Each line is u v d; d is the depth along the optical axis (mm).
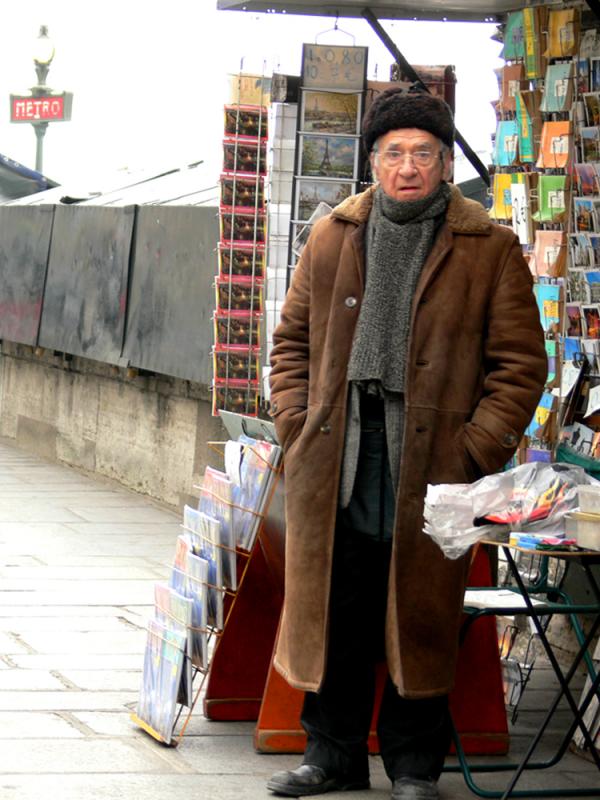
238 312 11641
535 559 8055
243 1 9805
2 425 21484
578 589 7887
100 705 7723
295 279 6480
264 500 7008
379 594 6336
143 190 17578
